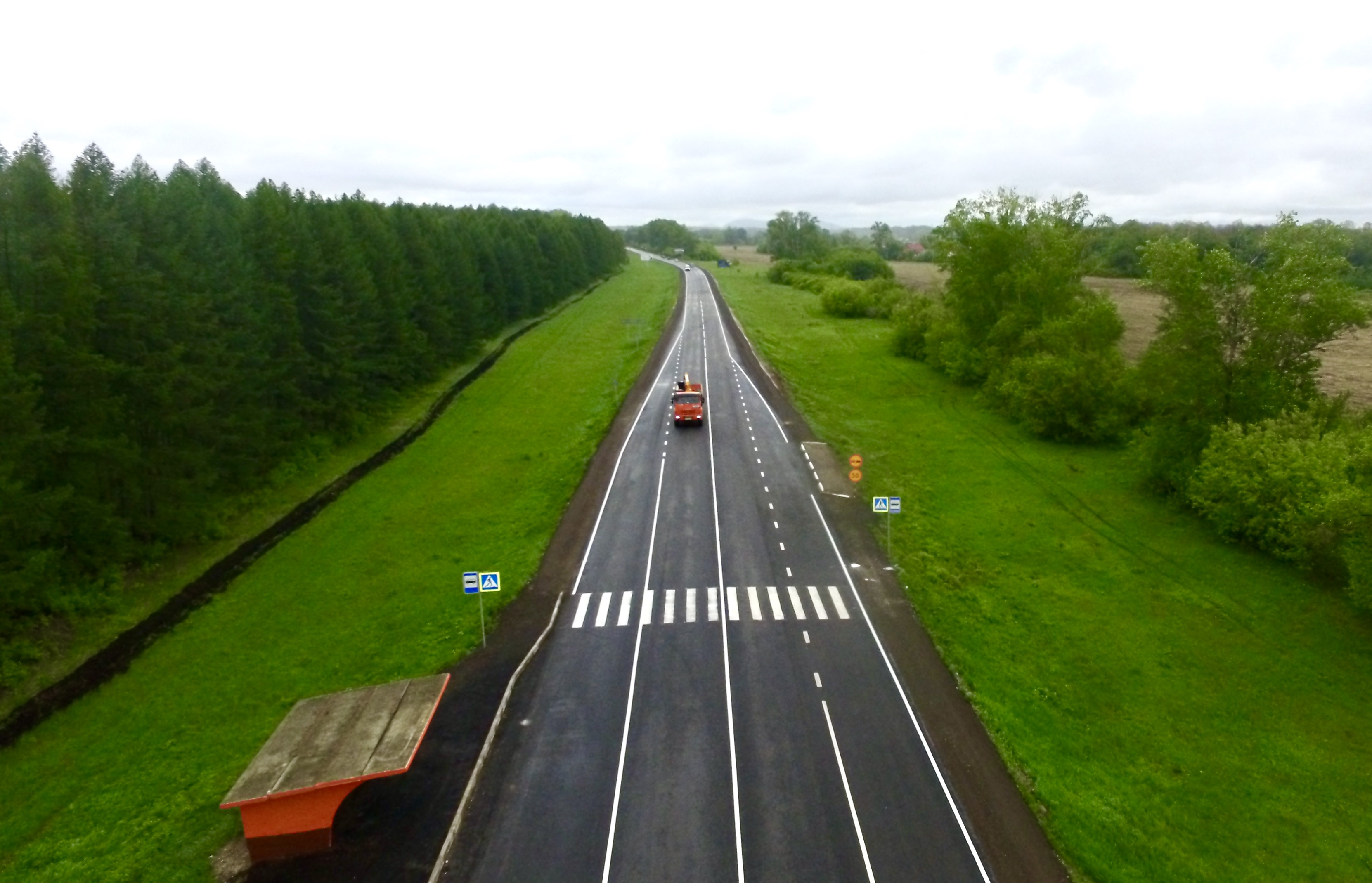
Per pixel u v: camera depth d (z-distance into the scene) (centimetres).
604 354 7781
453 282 7288
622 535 3538
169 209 3716
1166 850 1859
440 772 2053
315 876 1736
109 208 3341
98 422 3027
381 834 1844
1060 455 4672
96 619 2867
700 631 2750
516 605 2948
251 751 2205
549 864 1764
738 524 3653
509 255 9194
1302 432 3381
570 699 2372
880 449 4741
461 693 2397
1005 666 2564
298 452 4497
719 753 2125
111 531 3036
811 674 2488
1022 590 3081
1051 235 5766
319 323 4784
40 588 2752
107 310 3156
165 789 2084
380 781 2016
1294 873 1819
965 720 2259
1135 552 3403
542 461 4625
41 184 2962
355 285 5184
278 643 2820
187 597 3112
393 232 6194
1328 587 3053
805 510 3800
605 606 2931
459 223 8412
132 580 3166
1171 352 3847
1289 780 2123
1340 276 3731
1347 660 2636
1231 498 3406
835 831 1852
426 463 4756
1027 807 1934
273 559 3491
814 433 5009
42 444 2781
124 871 1786
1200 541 3475
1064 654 2664
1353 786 2102
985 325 6259
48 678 2550
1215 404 3769
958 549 3419
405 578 3247
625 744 2162
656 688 2420
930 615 2845
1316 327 3578
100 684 2594
